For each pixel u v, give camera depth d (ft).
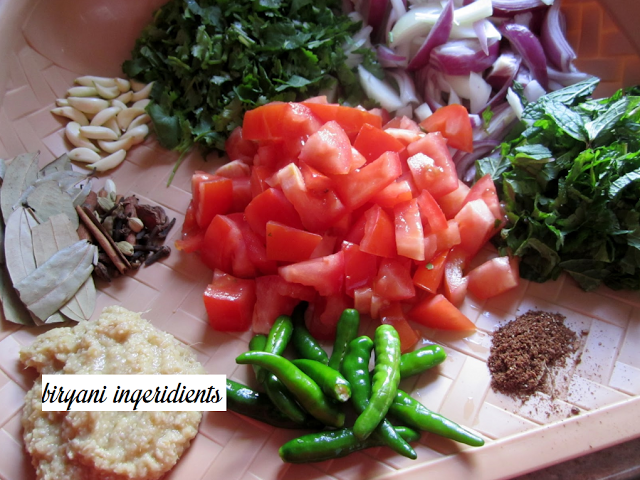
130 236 1.12
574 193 1.00
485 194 1.06
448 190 1.05
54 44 1.27
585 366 0.94
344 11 1.32
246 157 1.19
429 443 0.87
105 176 1.23
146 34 1.31
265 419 0.89
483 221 1.03
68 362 0.92
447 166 1.05
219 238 1.04
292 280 0.96
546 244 1.02
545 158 1.03
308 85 1.21
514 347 0.95
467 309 1.02
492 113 1.19
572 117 1.04
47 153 1.22
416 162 1.05
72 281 1.03
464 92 1.20
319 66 1.21
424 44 1.19
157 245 1.12
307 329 0.98
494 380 0.93
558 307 1.01
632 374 0.93
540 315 0.99
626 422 0.87
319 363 0.88
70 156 1.22
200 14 1.22
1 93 1.18
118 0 1.31
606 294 1.01
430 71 1.23
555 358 0.95
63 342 0.94
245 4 1.23
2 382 0.95
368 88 1.22
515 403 0.91
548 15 1.22
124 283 1.08
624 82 1.22
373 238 0.96
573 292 1.02
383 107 1.23
